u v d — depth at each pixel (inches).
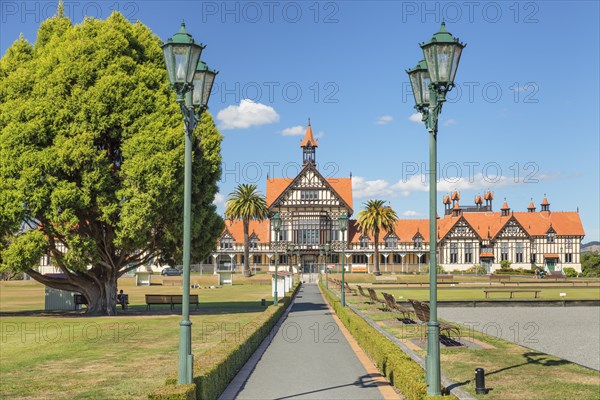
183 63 422.3
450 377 518.6
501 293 2229.3
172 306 1398.9
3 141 1126.4
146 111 1208.8
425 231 4394.7
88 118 1167.6
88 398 458.3
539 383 490.3
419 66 475.5
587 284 2854.3
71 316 1235.9
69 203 1117.7
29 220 1173.1
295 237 4116.6
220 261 4315.9
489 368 563.8
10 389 493.7
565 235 4473.4
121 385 508.4
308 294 2202.3
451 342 743.7
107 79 1172.5
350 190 4424.2
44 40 1334.9
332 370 613.0
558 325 1242.6
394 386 506.0
